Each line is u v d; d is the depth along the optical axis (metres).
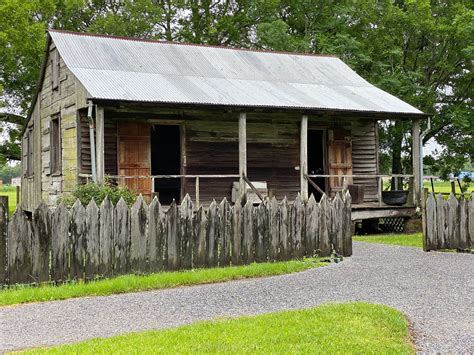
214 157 18.62
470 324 6.64
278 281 9.33
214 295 8.23
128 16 32.09
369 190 20.86
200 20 35.41
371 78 28.81
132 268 9.61
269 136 19.45
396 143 29.44
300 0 31.73
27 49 25.45
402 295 8.19
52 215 8.99
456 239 13.24
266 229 11.05
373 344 5.64
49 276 8.95
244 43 35.94
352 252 12.70
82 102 15.75
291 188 19.73
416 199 19.02
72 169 16.86
